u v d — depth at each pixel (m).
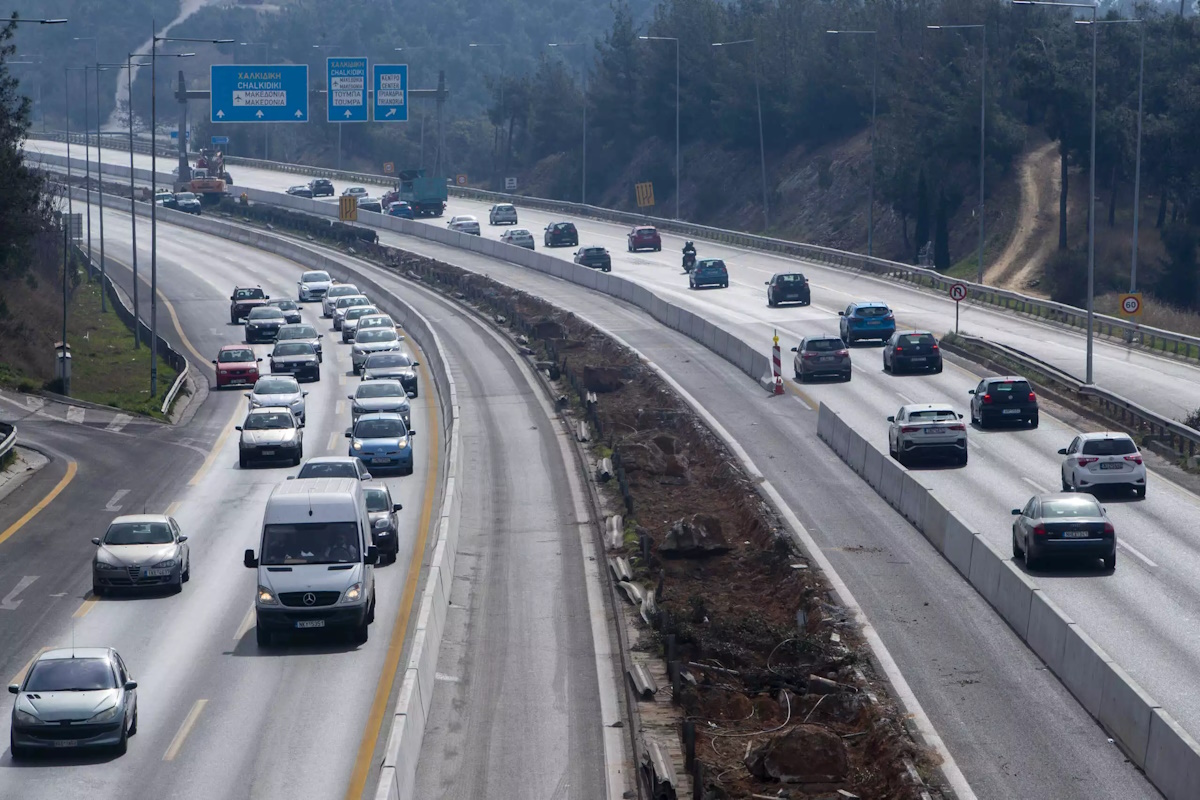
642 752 77.25
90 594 112.94
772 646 96.31
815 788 72.75
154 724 82.06
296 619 96.12
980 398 170.75
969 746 76.88
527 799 72.88
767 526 125.44
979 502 133.50
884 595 106.00
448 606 109.00
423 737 81.31
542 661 95.69
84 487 155.62
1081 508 108.88
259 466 167.38
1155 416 157.62
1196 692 82.38
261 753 77.12
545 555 124.31
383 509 123.12
